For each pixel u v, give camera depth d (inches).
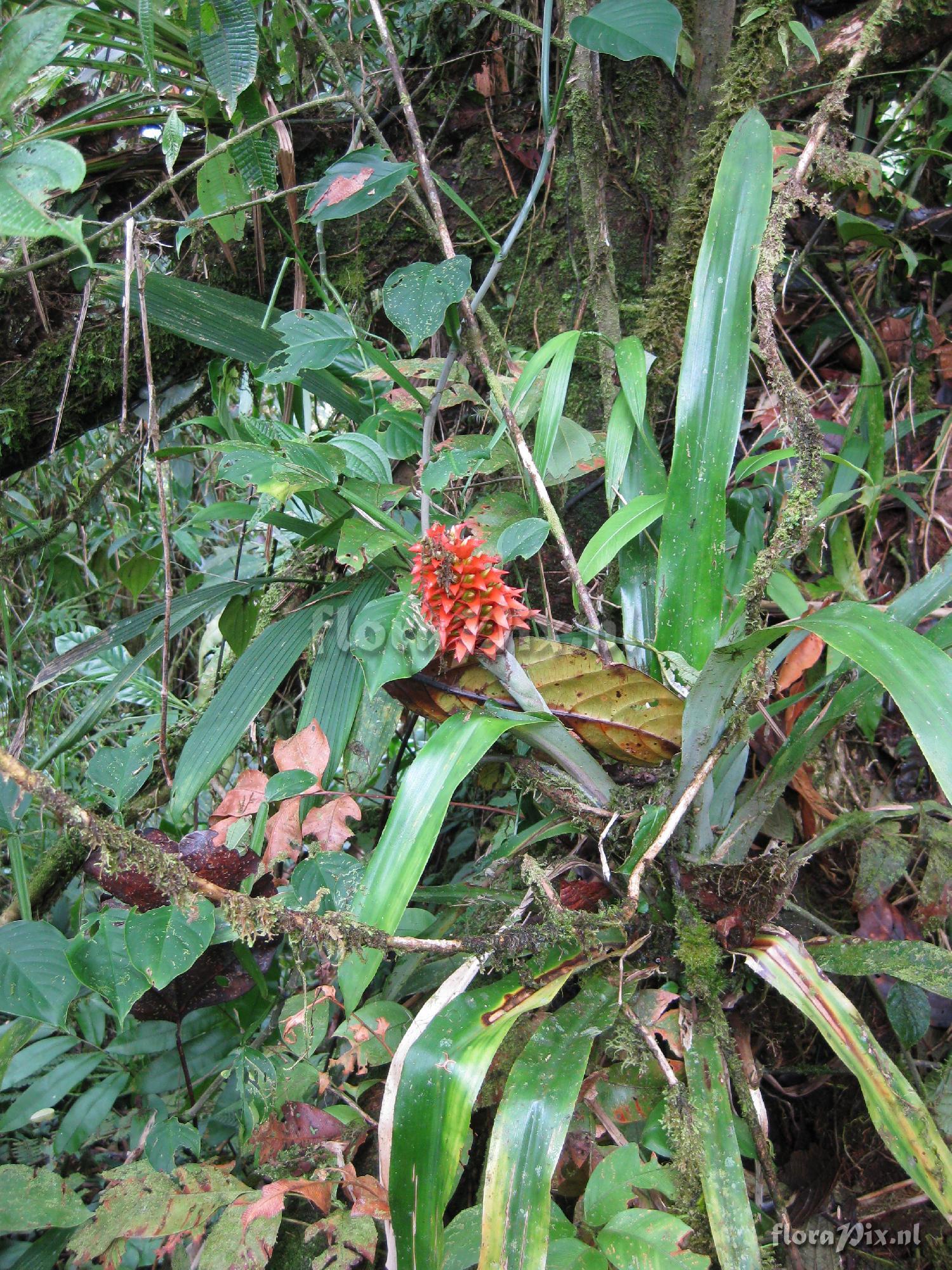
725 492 34.8
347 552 34.6
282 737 51.9
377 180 39.6
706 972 33.4
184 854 35.4
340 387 44.0
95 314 48.9
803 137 39.6
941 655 27.2
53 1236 37.5
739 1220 28.7
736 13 47.3
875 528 49.3
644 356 38.8
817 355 52.2
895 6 35.4
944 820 42.4
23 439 50.3
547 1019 32.5
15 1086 48.3
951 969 31.8
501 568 35.2
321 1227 32.4
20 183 23.2
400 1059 30.0
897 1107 28.6
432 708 35.9
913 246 52.5
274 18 44.1
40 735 62.6
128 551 72.1
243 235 48.0
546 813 40.5
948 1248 35.5
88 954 31.9
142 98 46.5
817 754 42.9
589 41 38.3
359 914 30.6
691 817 35.0
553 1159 28.1
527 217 48.4
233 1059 42.3
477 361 43.9
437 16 47.5
